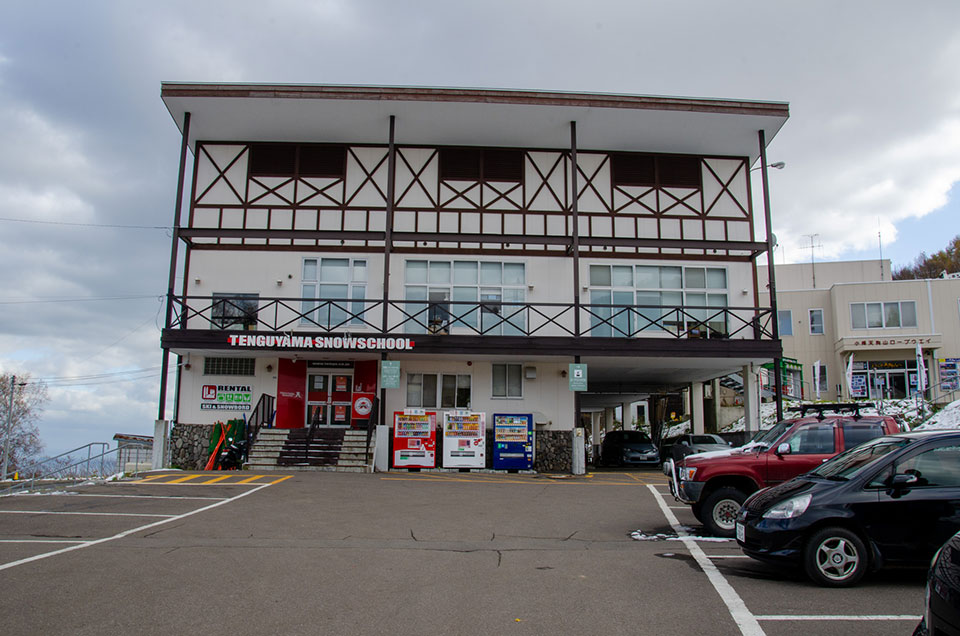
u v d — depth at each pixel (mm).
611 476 19062
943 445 6949
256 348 19156
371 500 13109
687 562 8000
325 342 19141
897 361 32312
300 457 18688
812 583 6949
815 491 7035
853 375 32688
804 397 33188
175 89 19516
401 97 19625
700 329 21547
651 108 19953
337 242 21438
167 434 19438
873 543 6742
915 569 6879
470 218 21641
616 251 21828
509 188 21875
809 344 34156
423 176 21766
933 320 32031
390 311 21156
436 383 21094
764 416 31109
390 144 20453
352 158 21781
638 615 5879
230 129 21219
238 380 20672
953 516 6629
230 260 21188
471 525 10664
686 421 38594
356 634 5379
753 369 21812
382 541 9352
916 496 6742
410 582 7020
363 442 19422
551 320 20109
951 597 3771
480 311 21188
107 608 6016
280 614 5879
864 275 40531
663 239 21344
